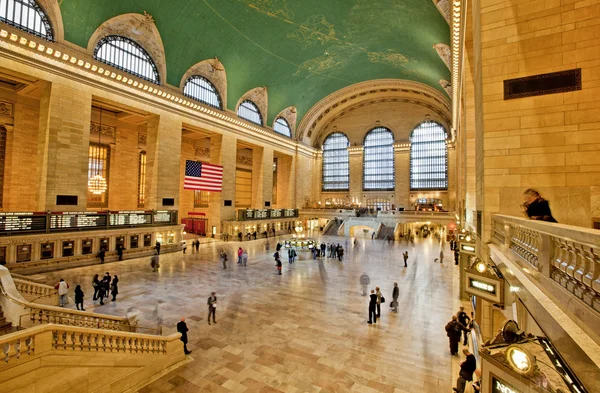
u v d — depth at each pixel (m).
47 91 16.25
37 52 15.33
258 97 32.44
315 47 27.56
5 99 17.28
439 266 18.14
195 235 29.89
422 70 28.88
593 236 1.84
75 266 16.17
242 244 25.97
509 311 4.88
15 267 14.18
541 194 5.57
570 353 1.79
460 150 20.67
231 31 23.33
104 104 19.72
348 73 33.72
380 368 7.02
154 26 20.27
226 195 28.66
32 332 5.04
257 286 13.56
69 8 16.34
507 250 4.77
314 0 21.23
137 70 20.75
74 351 5.54
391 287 13.67
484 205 6.07
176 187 23.11
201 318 9.84
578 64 5.49
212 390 6.19
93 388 5.71
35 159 18.42
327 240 30.66
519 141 5.82
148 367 6.62
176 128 23.23
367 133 43.06
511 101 5.91
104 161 22.62
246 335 8.67
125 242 19.16
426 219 33.12
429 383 6.46
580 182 5.38
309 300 11.76
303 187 42.12
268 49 26.64
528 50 5.84
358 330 9.07
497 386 2.22
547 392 1.82
